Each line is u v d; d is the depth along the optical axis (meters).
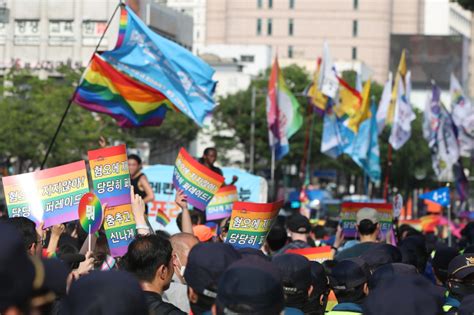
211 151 33.19
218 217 29.47
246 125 144.50
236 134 145.50
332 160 148.38
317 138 142.62
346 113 70.38
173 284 17.11
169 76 34.81
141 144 122.44
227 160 148.50
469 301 13.09
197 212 26.45
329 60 68.00
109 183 18.34
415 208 182.62
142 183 31.11
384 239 32.84
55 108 100.62
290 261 14.26
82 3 129.38
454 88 71.19
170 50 34.66
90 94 34.91
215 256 11.77
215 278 11.72
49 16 129.50
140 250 14.41
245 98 146.00
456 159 70.50
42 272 8.08
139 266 14.41
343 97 70.12
